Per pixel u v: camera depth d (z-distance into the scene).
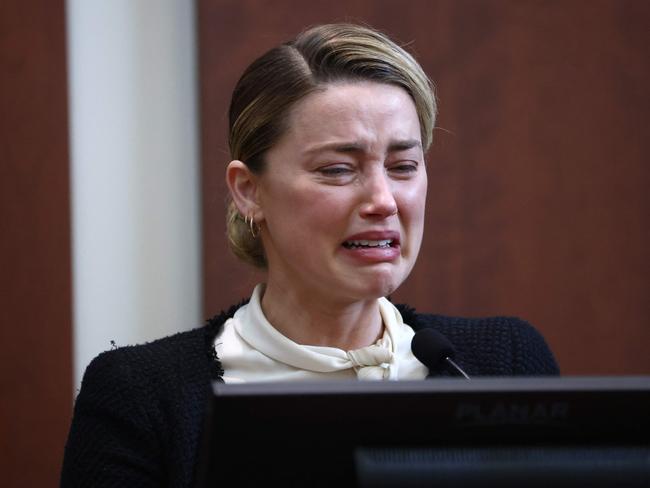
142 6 14.41
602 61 14.61
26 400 14.37
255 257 7.91
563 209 14.69
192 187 14.55
